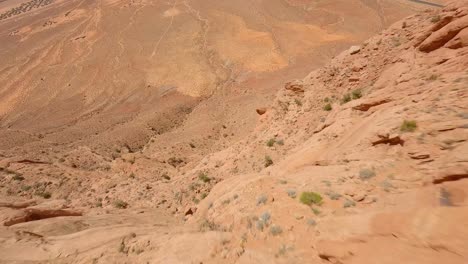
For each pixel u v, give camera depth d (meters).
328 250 5.64
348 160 9.73
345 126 13.46
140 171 27.16
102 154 38.19
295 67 65.19
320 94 21.17
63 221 10.38
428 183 6.79
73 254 7.51
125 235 8.50
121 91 69.56
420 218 5.00
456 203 5.52
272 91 55.47
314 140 14.74
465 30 13.37
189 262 6.65
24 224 9.76
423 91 11.47
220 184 14.13
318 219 6.96
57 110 64.69
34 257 7.42
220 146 37.38
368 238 5.32
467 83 10.27
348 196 7.59
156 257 7.09
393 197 6.85
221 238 7.48
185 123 51.50
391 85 14.49
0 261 7.20
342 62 21.72
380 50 19.52
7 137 52.00
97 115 60.69
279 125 21.94
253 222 7.74
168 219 13.73
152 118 53.50
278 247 6.60
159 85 68.94
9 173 24.05
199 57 76.88
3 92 74.81
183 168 27.39
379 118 10.98
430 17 18.50
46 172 25.25
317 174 9.49
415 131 8.83
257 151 19.84
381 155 9.05
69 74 78.25
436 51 14.51
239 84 63.62
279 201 8.23
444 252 4.38
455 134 7.97
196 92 63.94
